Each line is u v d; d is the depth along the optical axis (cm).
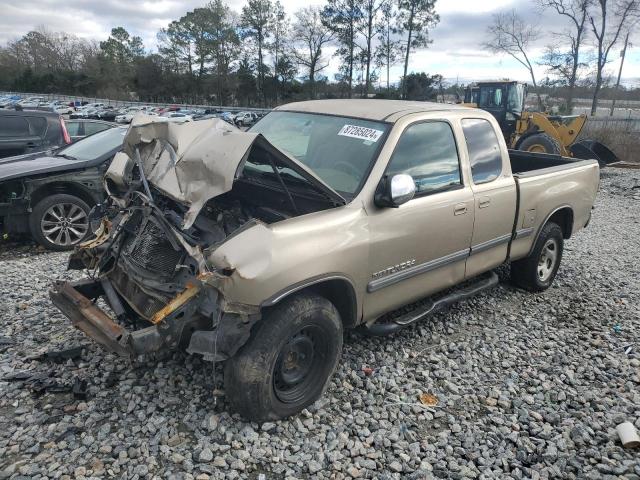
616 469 326
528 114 1659
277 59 6950
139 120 397
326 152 417
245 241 307
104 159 730
